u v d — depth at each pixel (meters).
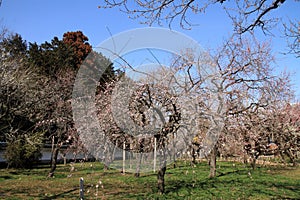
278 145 9.80
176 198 7.64
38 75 18.59
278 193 8.55
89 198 7.90
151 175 11.72
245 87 9.13
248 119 8.76
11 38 22.39
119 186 9.55
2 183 10.62
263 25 5.05
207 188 9.07
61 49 24.48
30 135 15.23
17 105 13.91
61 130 13.23
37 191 9.02
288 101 10.54
